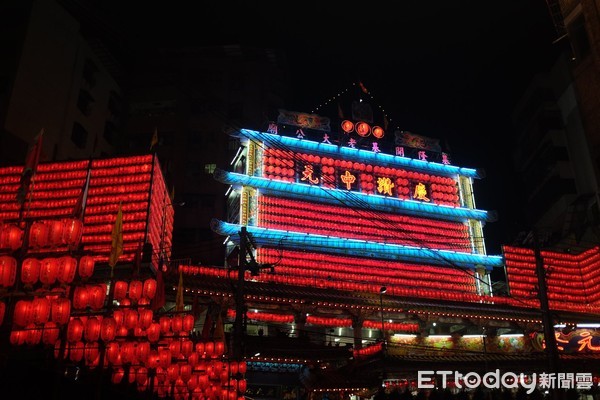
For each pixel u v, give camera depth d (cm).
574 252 4975
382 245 4209
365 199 4412
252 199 4059
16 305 1359
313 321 3691
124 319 1717
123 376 1870
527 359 3225
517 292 4369
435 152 5041
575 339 3788
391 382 3328
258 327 3862
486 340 3881
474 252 4606
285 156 4328
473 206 4809
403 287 4159
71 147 4656
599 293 4497
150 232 3275
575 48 3403
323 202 4259
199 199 5394
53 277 1360
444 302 3959
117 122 5662
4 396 1273
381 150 4841
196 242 5203
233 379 2261
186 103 5784
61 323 1372
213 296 3341
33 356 1631
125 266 3059
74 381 1555
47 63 4459
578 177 5572
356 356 3225
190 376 2120
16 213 3322
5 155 3897
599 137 3328
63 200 3341
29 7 4369
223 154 5591
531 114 6234
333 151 4506
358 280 4050
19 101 4097
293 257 3931
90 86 5072
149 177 3366
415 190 4697
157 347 1973
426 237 4494
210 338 2267
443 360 3186
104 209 3291
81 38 4947
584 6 3000
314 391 3102
